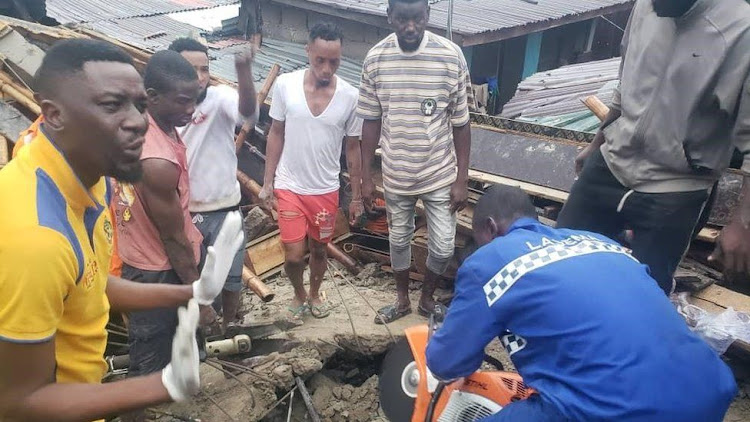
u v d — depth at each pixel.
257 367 3.76
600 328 2.13
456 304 2.40
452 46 3.82
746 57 2.72
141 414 3.29
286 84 3.98
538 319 2.21
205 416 3.45
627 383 2.08
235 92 3.77
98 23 9.12
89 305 1.85
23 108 5.19
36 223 1.55
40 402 1.58
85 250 1.78
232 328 4.03
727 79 2.79
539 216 4.68
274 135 4.18
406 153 3.88
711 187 3.20
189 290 2.15
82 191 1.72
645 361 2.10
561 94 6.18
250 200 6.30
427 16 3.69
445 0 8.79
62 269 1.59
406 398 2.87
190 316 1.57
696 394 2.11
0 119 4.88
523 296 2.22
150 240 3.01
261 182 6.34
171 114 2.89
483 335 2.32
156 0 10.70
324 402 3.70
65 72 1.60
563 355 2.17
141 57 6.59
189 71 2.86
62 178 1.67
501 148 5.07
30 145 1.70
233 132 3.78
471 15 8.02
